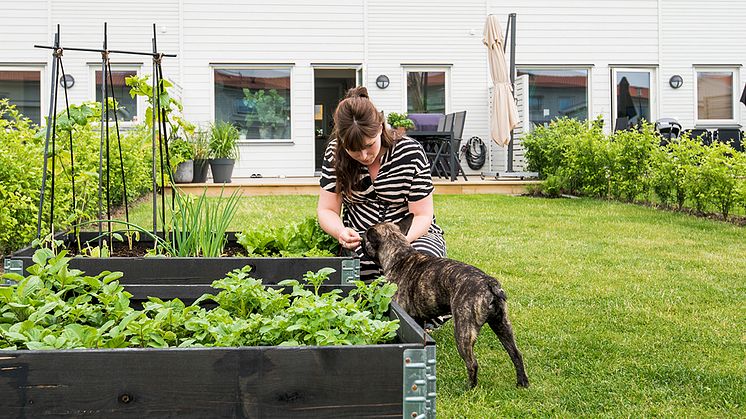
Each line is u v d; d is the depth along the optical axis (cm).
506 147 1464
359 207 396
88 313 241
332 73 1647
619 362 374
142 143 943
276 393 176
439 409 310
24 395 171
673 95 1530
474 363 327
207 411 175
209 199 1073
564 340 408
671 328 434
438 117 1420
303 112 1465
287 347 177
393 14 1474
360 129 338
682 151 967
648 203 1038
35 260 264
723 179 873
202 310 247
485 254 661
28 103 1399
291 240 405
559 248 696
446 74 1495
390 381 179
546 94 1511
